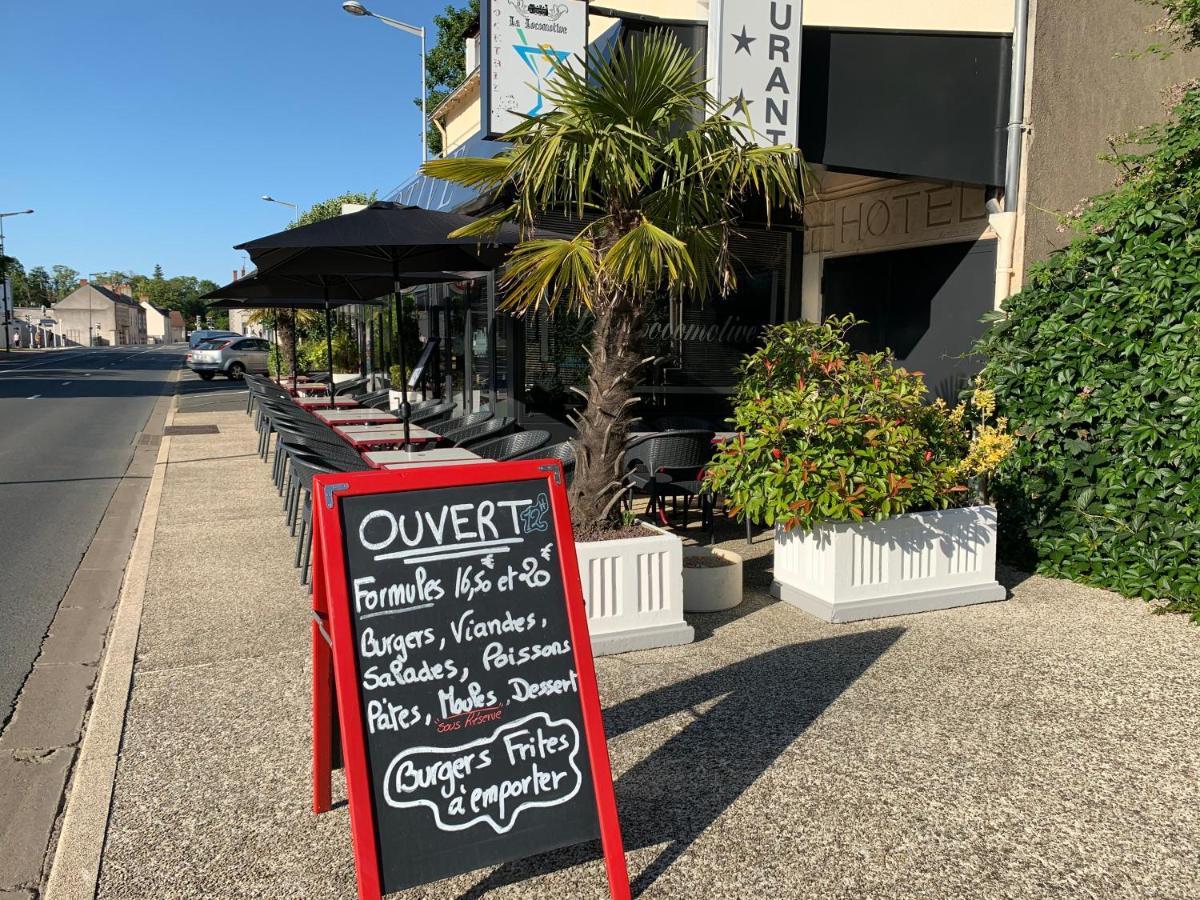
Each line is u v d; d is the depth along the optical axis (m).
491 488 2.56
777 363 5.43
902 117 6.75
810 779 3.13
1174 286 5.04
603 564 4.32
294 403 10.50
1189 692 3.84
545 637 2.55
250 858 2.71
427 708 2.37
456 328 11.83
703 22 6.40
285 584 5.60
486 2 6.57
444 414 10.95
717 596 4.98
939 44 6.77
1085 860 2.66
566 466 6.68
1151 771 3.18
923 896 2.50
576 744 2.53
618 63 4.51
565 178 4.53
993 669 4.11
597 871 2.65
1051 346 5.67
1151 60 7.63
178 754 3.38
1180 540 4.95
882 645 4.43
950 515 5.05
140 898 2.53
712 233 4.79
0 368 37.28
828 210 8.98
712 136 4.66
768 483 4.73
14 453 12.10
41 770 3.41
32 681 4.29
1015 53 6.83
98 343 110.50
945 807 2.95
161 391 25.11
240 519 7.55
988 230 7.32
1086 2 7.13
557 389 8.76
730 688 3.92
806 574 5.05
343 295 11.45
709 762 3.26
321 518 2.36
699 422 8.45
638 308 4.55
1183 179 5.39
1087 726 3.53
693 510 7.75
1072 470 5.52
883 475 4.71
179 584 5.61
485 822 2.37
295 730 3.57
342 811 2.98
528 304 4.79
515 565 2.55
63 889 2.56
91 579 6.10
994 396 5.84
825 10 8.05
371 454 6.70
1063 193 7.19
